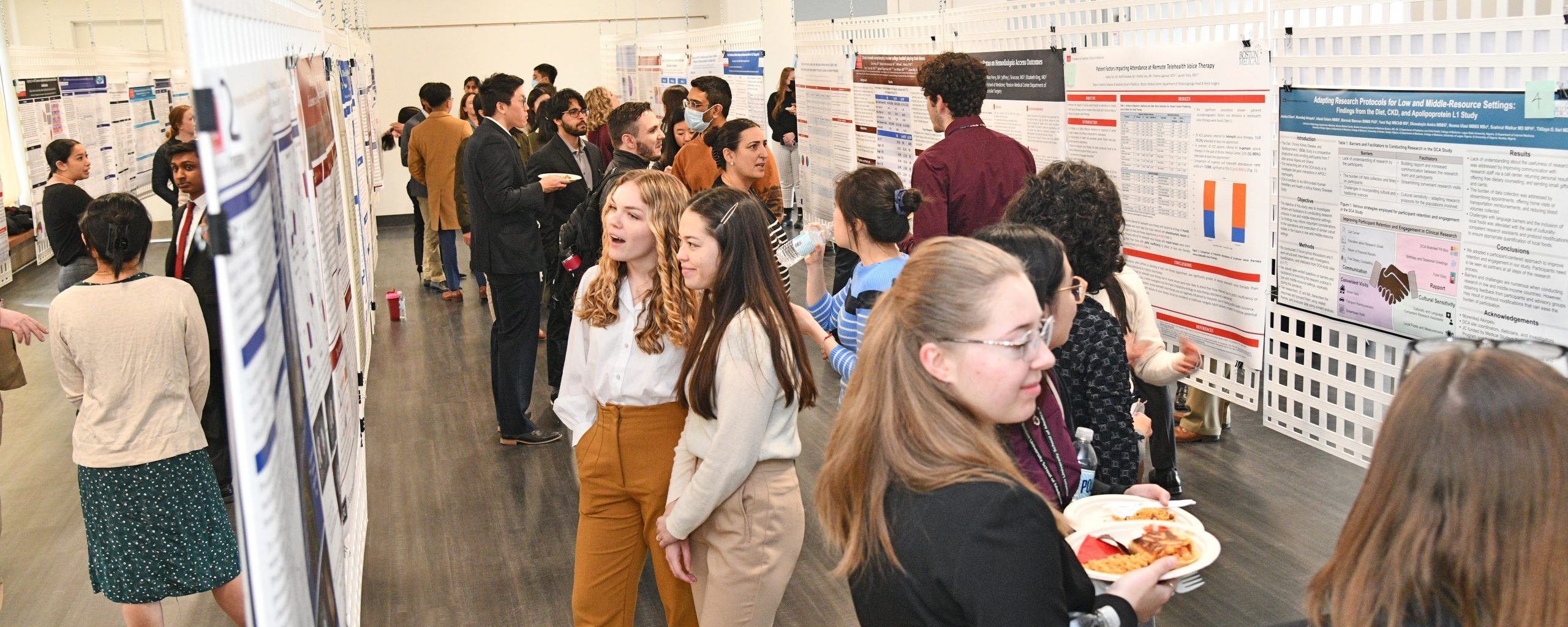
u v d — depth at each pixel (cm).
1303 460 454
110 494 298
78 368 298
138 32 1444
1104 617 136
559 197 567
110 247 298
